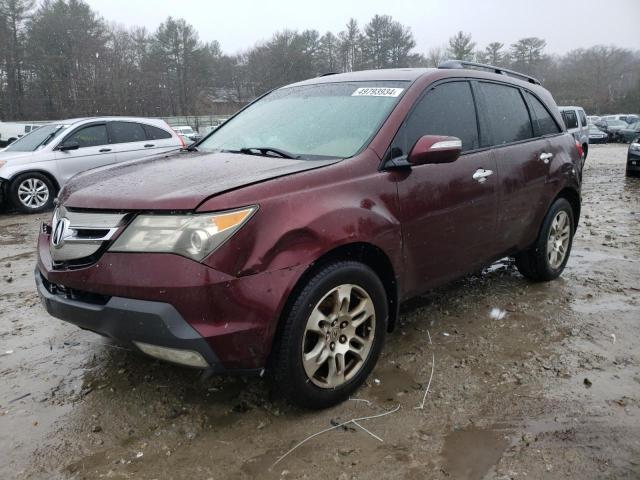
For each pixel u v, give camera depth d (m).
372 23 71.69
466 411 2.89
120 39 59.09
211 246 2.43
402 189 3.17
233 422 2.80
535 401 2.97
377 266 3.19
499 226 4.01
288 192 2.67
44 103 52.91
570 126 17.66
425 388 3.12
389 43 72.00
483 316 4.16
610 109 74.31
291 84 4.37
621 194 11.28
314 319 2.73
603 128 38.88
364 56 72.19
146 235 2.49
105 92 55.25
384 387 3.13
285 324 2.63
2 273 5.59
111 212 2.60
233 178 2.73
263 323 2.52
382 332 3.12
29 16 54.97
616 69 79.62
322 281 2.72
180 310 2.43
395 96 3.46
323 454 2.55
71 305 2.67
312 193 2.75
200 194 2.50
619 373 3.29
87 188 2.88
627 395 3.03
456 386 3.13
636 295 4.62
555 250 4.88
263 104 4.16
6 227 8.35
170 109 59.69
